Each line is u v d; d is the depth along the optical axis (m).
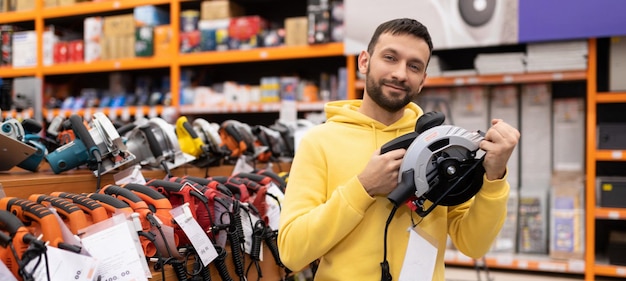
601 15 3.38
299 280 2.23
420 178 1.20
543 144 3.85
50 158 1.65
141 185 1.45
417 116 1.51
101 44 4.77
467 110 3.98
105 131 1.68
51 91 5.22
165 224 1.36
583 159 3.75
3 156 1.62
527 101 3.88
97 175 1.68
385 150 1.24
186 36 4.51
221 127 2.41
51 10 4.94
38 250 1.00
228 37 4.37
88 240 1.15
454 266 4.06
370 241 1.32
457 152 1.23
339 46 4.01
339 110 1.46
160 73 5.31
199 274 1.40
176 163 1.96
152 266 1.30
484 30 3.60
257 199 1.75
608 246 3.72
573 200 3.66
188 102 4.54
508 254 3.79
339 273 1.33
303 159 1.38
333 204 1.23
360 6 3.89
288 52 4.16
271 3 4.96
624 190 3.49
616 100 3.47
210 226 1.46
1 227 1.09
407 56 1.27
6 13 5.12
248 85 4.76
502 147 1.20
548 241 3.81
